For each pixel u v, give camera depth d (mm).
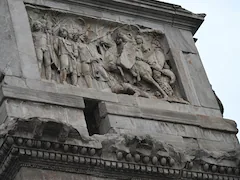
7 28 26031
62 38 26656
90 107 25703
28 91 24500
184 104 27156
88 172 23719
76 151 23578
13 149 22812
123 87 26562
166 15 29047
